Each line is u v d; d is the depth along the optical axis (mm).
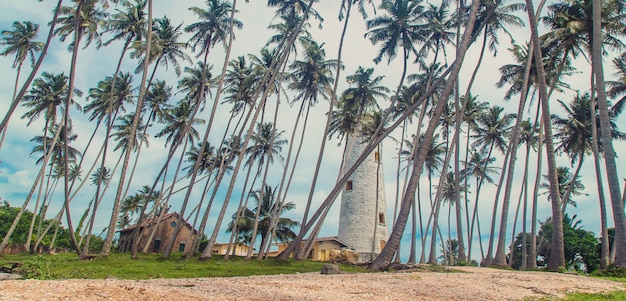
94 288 8211
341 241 46875
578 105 38219
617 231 21203
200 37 36531
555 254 23938
